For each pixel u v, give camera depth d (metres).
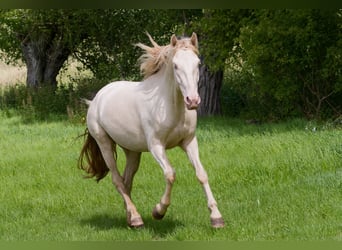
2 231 10.09
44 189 13.14
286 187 11.52
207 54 22.61
